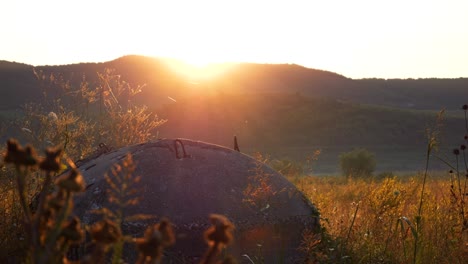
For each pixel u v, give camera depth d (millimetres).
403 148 75375
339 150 73062
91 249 5031
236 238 5520
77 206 5410
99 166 5895
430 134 6582
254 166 6082
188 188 5625
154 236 1460
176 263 5312
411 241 6895
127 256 5203
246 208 5648
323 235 6039
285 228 5750
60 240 1636
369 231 7004
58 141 7766
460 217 7449
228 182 5773
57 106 8867
